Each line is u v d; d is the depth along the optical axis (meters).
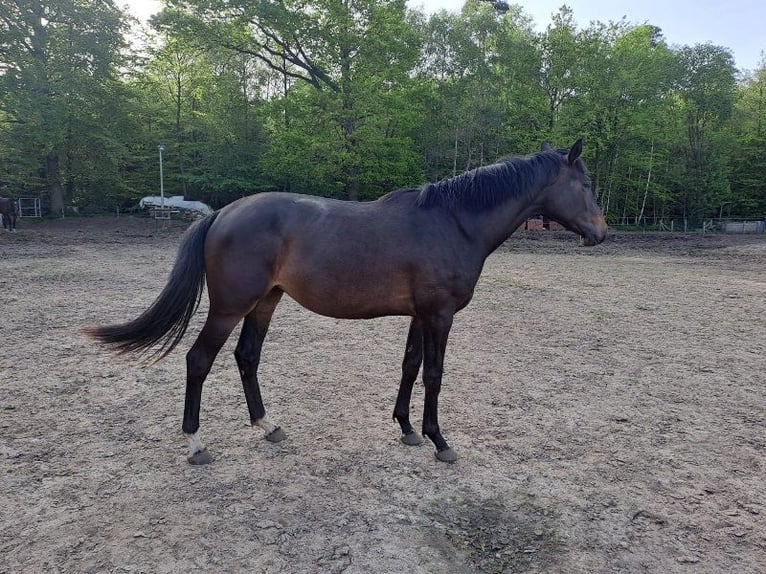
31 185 26.38
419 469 3.26
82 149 25.22
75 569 2.25
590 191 3.67
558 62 28.58
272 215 3.19
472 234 3.32
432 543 2.50
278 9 23.03
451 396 4.58
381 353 5.87
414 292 3.19
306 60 25.56
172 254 14.81
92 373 4.95
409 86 25.08
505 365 5.51
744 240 23.25
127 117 25.84
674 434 3.88
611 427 3.98
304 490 2.97
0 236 18.14
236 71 31.45
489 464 3.35
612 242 22.09
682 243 21.84
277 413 4.12
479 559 2.39
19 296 8.50
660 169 32.69
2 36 22.03
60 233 20.28
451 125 28.88
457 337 6.66
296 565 2.31
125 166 30.12
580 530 2.64
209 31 23.81
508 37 32.69
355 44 23.38
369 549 2.43
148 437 3.63
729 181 35.19
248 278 3.13
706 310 8.50
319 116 23.84
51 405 4.15
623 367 5.50
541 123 29.72
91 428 3.75
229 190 30.56
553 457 3.46
